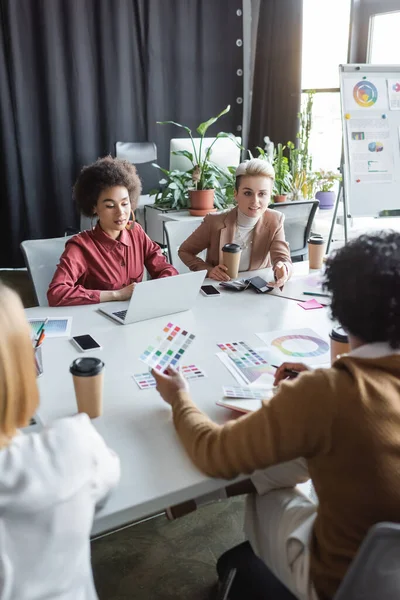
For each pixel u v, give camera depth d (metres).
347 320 0.86
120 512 0.87
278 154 4.15
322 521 0.88
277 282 2.08
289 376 1.24
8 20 3.98
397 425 0.77
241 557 1.10
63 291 1.86
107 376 1.33
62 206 4.52
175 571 1.59
